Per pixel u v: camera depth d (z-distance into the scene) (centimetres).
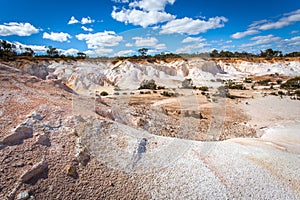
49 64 2438
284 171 420
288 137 780
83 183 318
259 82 2536
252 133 871
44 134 382
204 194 333
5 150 333
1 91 511
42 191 292
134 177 350
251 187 357
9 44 3059
